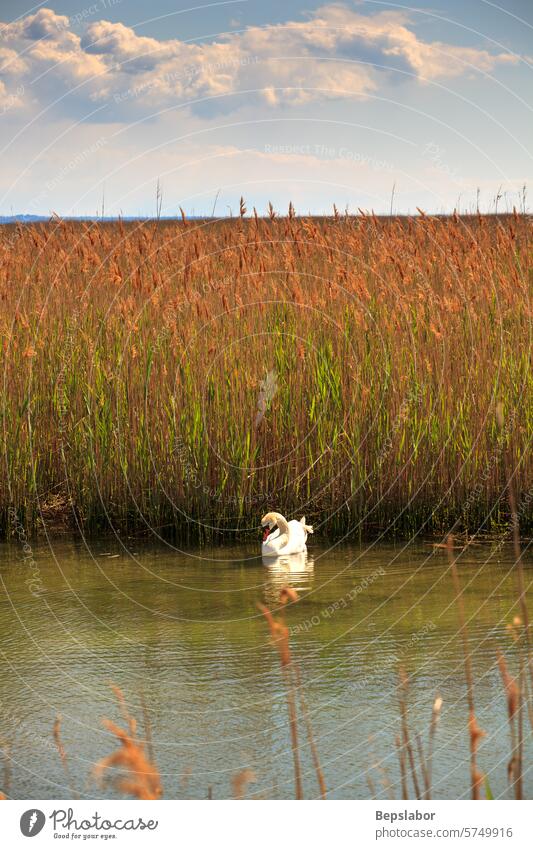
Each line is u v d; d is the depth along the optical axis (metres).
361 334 16.38
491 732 7.68
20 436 15.78
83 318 17.31
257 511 15.62
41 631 10.58
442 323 16.34
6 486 15.43
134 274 16.89
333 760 7.29
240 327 16.61
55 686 8.95
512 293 16.89
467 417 15.46
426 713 8.12
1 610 11.39
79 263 18.70
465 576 12.40
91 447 15.55
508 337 16.25
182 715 8.21
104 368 16.30
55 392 16.33
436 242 18.44
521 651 9.33
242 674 9.14
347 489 15.52
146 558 13.95
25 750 7.56
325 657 9.54
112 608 11.42
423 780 6.90
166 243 19.11
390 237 19.31
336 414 15.79
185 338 16.42
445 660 9.27
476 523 15.16
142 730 7.92
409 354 16.16
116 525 15.69
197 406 15.72
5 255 19.27
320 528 15.52
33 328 16.88
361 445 15.52
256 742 7.67
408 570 12.86
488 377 15.74
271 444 15.87
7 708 8.44
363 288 16.80
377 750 7.45
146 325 16.67
